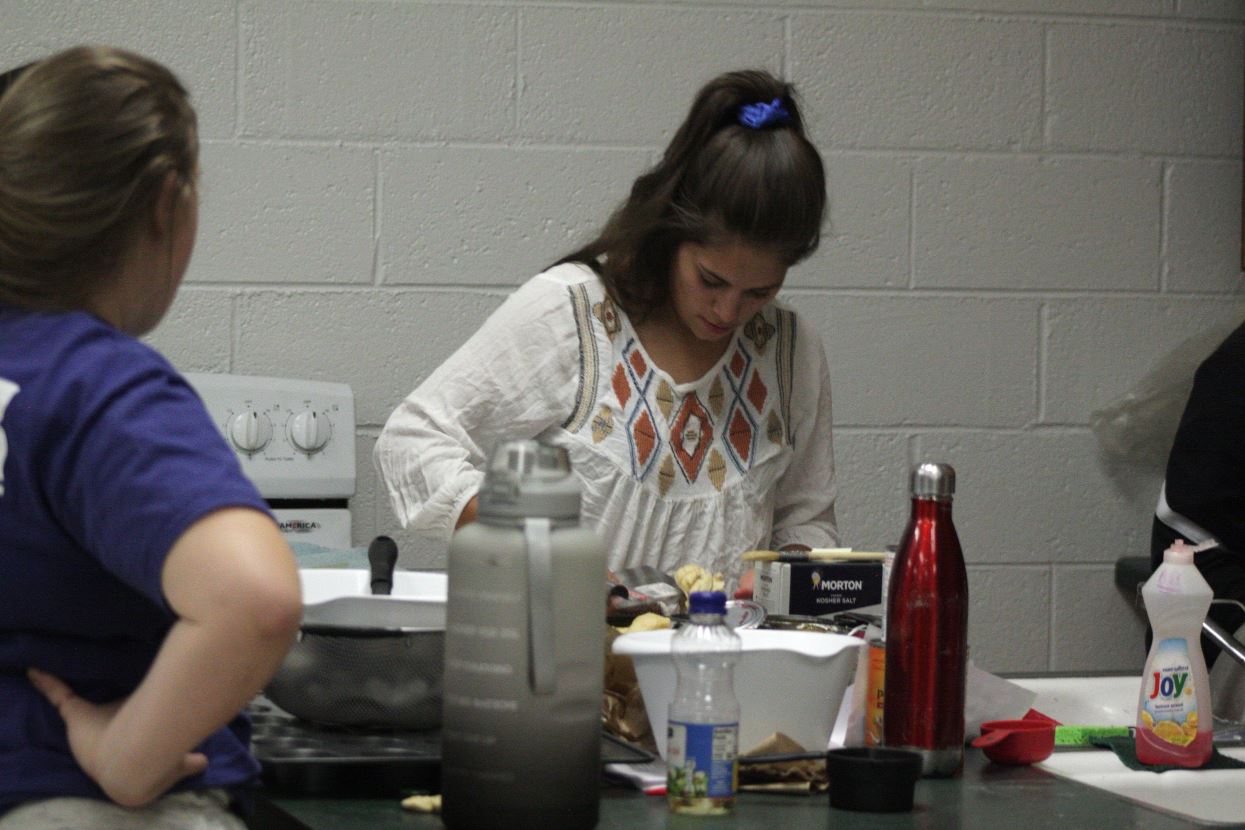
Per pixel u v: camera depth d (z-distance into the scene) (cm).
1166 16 469
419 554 432
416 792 186
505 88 434
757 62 446
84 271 160
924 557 205
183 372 420
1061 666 471
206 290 421
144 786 151
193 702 145
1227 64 474
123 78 159
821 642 199
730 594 308
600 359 311
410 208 430
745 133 284
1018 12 460
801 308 452
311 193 425
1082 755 230
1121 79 468
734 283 290
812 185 283
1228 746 245
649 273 308
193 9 418
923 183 457
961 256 460
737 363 323
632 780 190
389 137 428
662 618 220
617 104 439
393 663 198
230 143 421
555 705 160
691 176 288
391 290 430
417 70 429
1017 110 462
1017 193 463
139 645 164
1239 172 476
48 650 158
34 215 155
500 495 162
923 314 459
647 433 311
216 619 142
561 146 437
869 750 188
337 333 428
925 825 176
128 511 145
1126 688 275
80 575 156
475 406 309
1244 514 382
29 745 155
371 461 430
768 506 329
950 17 456
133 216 159
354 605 198
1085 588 471
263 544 145
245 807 171
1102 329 470
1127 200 470
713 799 177
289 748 192
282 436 404
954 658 205
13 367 153
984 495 464
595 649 164
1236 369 386
